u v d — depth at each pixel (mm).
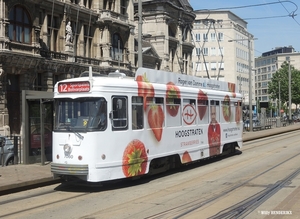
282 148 23375
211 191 10992
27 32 32781
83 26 39656
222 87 18859
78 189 12008
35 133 16547
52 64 35281
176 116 14469
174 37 57531
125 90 12016
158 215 8508
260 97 170125
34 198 10852
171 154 14008
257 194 10367
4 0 30219
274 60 161125
